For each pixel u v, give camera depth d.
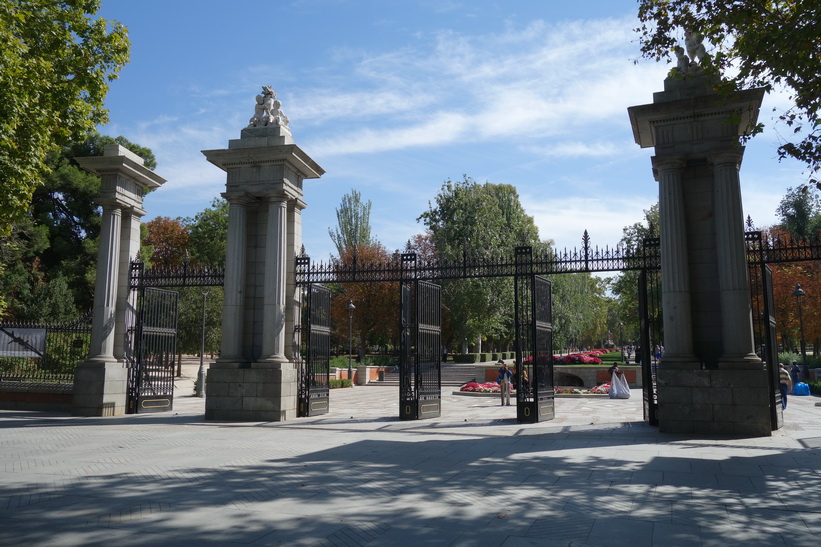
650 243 16.41
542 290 18.44
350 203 73.88
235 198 19.03
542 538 6.18
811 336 41.41
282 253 18.80
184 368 50.44
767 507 7.46
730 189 14.57
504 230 49.09
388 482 9.02
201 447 12.64
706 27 13.20
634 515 7.08
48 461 10.85
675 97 15.28
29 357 21.23
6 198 15.79
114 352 20.12
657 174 15.78
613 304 99.69
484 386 31.39
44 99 17.02
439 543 6.01
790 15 11.62
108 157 19.86
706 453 11.50
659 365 14.59
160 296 21.31
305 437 14.34
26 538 6.15
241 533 6.32
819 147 11.26
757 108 14.58
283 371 18.12
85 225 42.69
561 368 38.12
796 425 15.89
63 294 35.44
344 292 58.03
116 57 19.17
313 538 6.15
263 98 19.89
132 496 8.05
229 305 18.64
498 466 10.36
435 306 19.66
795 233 56.81
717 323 14.73
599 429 15.34
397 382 44.06
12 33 15.84
